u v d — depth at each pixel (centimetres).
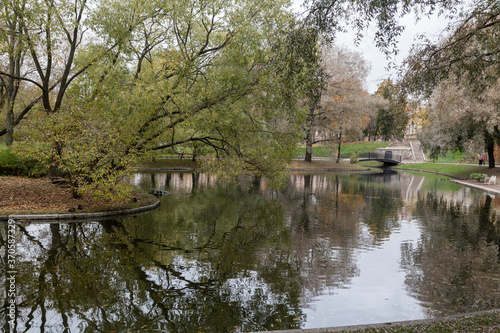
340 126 4041
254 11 1385
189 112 1352
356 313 605
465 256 954
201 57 1491
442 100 2123
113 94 1387
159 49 1506
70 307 615
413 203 1938
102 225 1233
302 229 1267
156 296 669
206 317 586
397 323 475
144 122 1463
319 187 2684
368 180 3381
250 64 1495
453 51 870
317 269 834
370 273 809
